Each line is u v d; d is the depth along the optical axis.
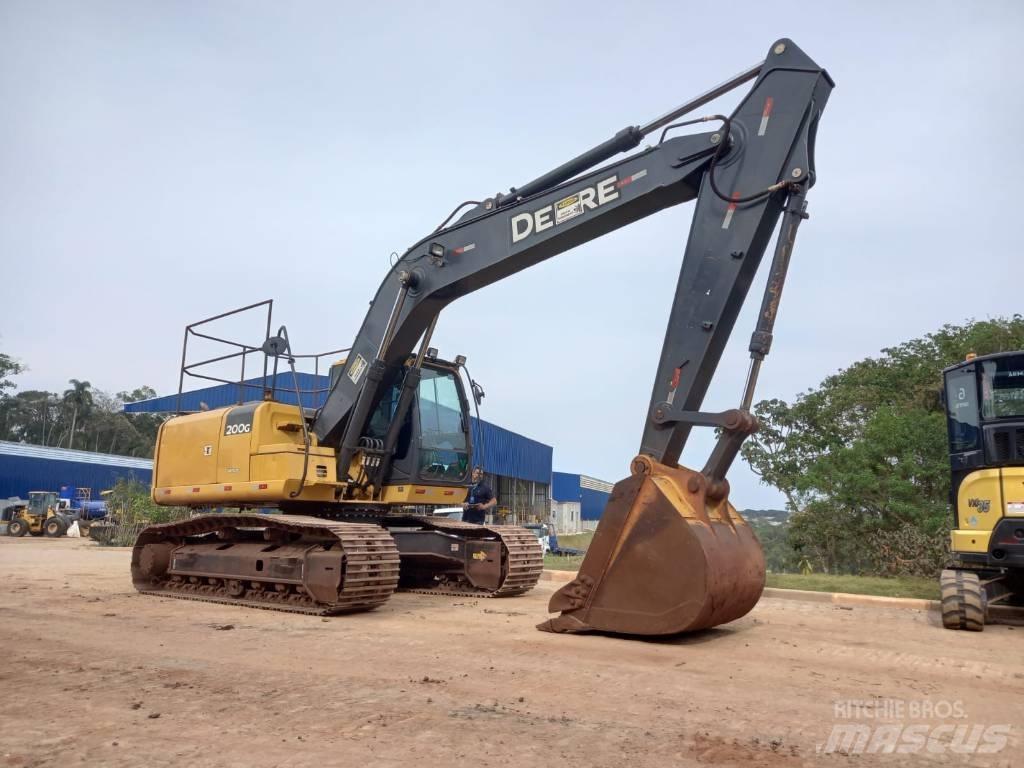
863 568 15.93
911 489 14.98
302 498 9.19
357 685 4.72
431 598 9.53
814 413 20.59
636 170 7.22
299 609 8.00
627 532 6.35
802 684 4.93
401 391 9.59
